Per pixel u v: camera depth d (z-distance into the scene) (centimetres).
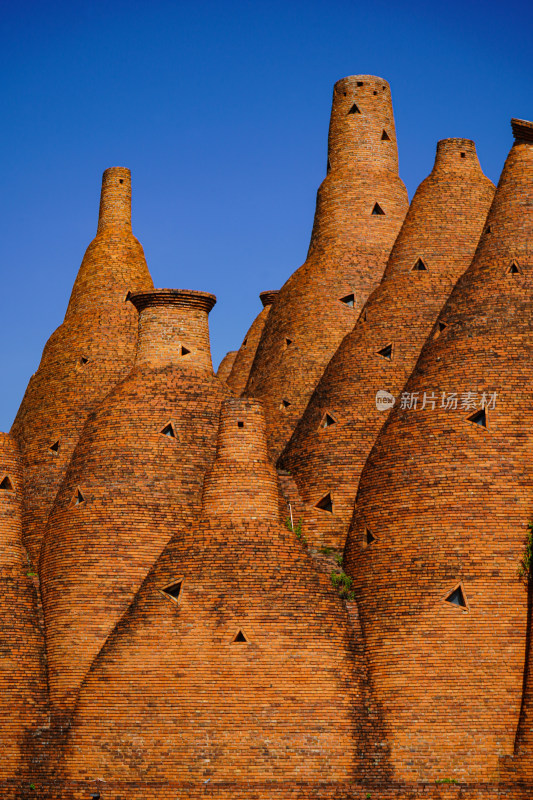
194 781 4134
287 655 4272
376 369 5262
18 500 5066
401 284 5516
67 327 6097
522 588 4303
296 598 4381
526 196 5159
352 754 4191
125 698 4312
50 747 4419
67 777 4309
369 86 6438
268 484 4697
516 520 4394
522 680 4188
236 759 4150
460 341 4838
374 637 4394
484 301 4922
